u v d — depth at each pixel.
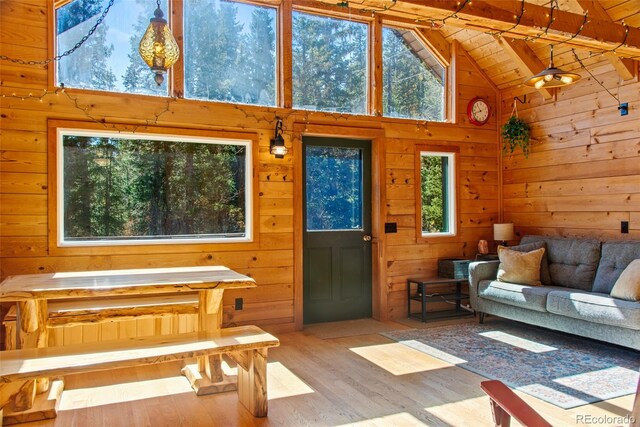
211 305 3.28
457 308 5.51
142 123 4.23
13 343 3.40
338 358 3.87
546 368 3.55
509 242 5.69
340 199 5.22
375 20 5.20
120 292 2.88
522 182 5.56
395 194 5.31
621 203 4.50
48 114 3.97
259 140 4.67
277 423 2.68
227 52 4.63
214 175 4.57
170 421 2.73
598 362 3.68
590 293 4.07
